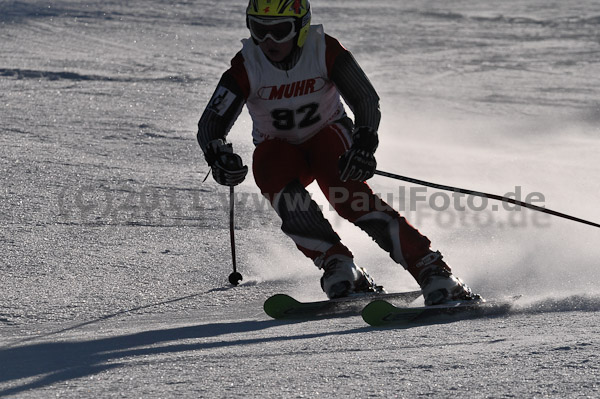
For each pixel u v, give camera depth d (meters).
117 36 75.38
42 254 15.98
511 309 11.62
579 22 96.81
